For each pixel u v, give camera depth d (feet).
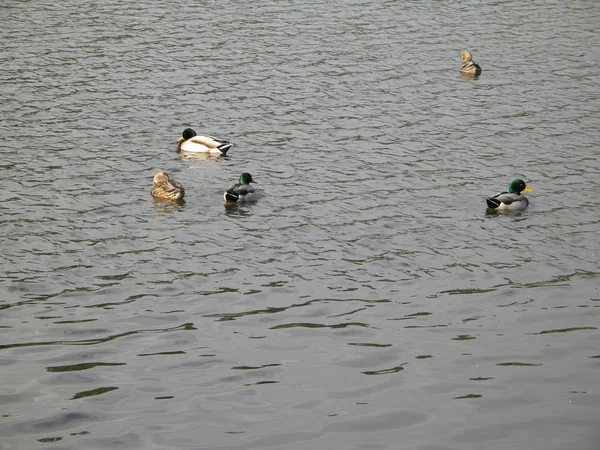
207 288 81.76
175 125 130.62
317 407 62.90
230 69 159.22
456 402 63.82
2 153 116.26
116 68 157.48
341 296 80.84
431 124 133.49
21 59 160.25
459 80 156.35
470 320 76.74
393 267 86.99
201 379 66.49
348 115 136.98
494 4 213.25
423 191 107.55
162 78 152.87
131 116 133.69
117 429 59.67
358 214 100.12
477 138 127.54
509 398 64.34
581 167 116.06
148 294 80.23
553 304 79.77
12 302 77.77
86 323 74.64
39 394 63.77
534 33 187.83
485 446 58.34
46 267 84.89
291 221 97.86
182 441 58.44
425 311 78.28
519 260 88.99
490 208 102.12
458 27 192.65
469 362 69.67
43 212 98.22
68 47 169.37
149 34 180.75
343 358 70.13
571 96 147.23
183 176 111.55
